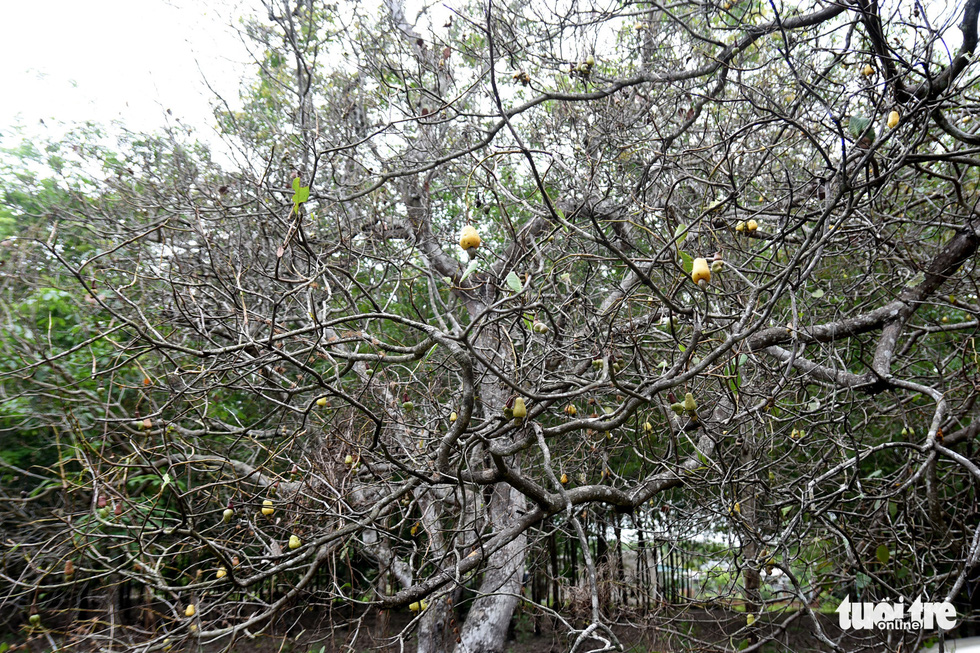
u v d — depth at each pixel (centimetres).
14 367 505
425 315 726
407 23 620
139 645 321
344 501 420
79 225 624
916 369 678
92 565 523
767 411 452
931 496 468
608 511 659
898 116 370
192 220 515
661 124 585
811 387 679
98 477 366
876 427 675
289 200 531
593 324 417
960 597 490
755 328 286
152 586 352
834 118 310
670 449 406
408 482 414
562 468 583
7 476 567
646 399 306
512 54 502
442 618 636
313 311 309
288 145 654
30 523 475
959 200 423
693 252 497
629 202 459
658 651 557
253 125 719
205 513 421
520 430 431
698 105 575
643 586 650
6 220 612
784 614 665
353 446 440
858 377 421
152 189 595
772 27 427
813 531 534
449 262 686
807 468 577
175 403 539
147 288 538
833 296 611
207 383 491
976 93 582
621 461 783
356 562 747
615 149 600
